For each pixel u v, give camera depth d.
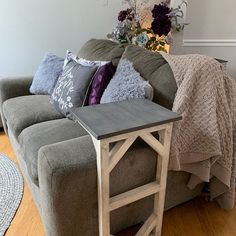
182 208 1.54
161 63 1.43
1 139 2.35
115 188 1.09
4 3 2.35
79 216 1.06
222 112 1.24
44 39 2.53
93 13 2.48
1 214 1.46
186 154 1.24
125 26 2.05
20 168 1.84
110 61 1.71
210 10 2.65
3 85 2.04
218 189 1.45
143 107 1.13
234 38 2.78
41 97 1.99
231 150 1.29
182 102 1.20
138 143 1.15
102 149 0.91
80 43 2.58
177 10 2.00
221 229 1.38
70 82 1.65
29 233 1.34
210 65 1.23
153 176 1.20
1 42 2.49
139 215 1.32
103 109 1.10
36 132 1.44
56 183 0.93
